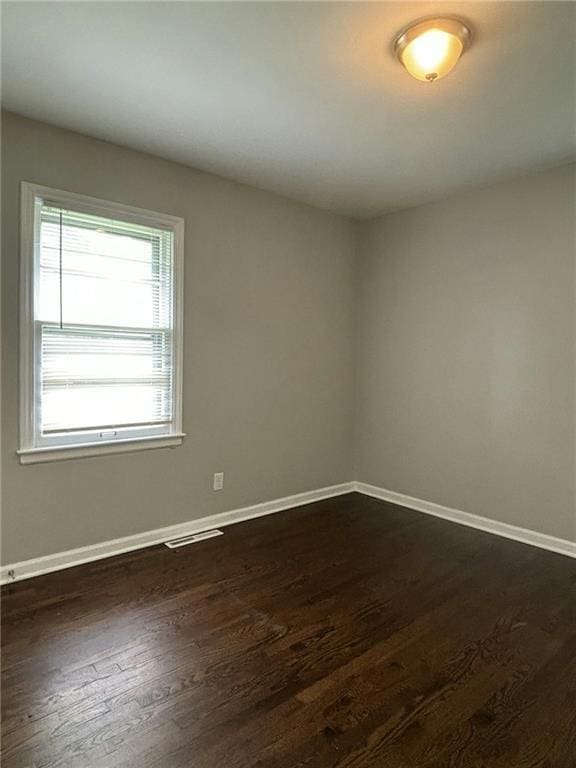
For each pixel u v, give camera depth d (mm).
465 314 3602
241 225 3473
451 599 2471
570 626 2229
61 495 2727
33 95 2289
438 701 1726
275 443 3818
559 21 1762
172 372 3164
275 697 1729
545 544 3186
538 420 3225
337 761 1465
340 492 4355
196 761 1453
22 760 1439
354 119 2510
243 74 2109
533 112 2420
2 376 2498
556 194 3098
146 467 3074
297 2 1667
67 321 2721
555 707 1705
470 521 3596
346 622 2236
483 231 3482
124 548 2990
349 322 4348
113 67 2061
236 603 2391
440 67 1894
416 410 3955
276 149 2875
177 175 3104
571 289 3047
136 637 2076
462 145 2803
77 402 2787
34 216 2557
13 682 1773
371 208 3988
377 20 1768
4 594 2424
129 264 2955
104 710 1645
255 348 3629
